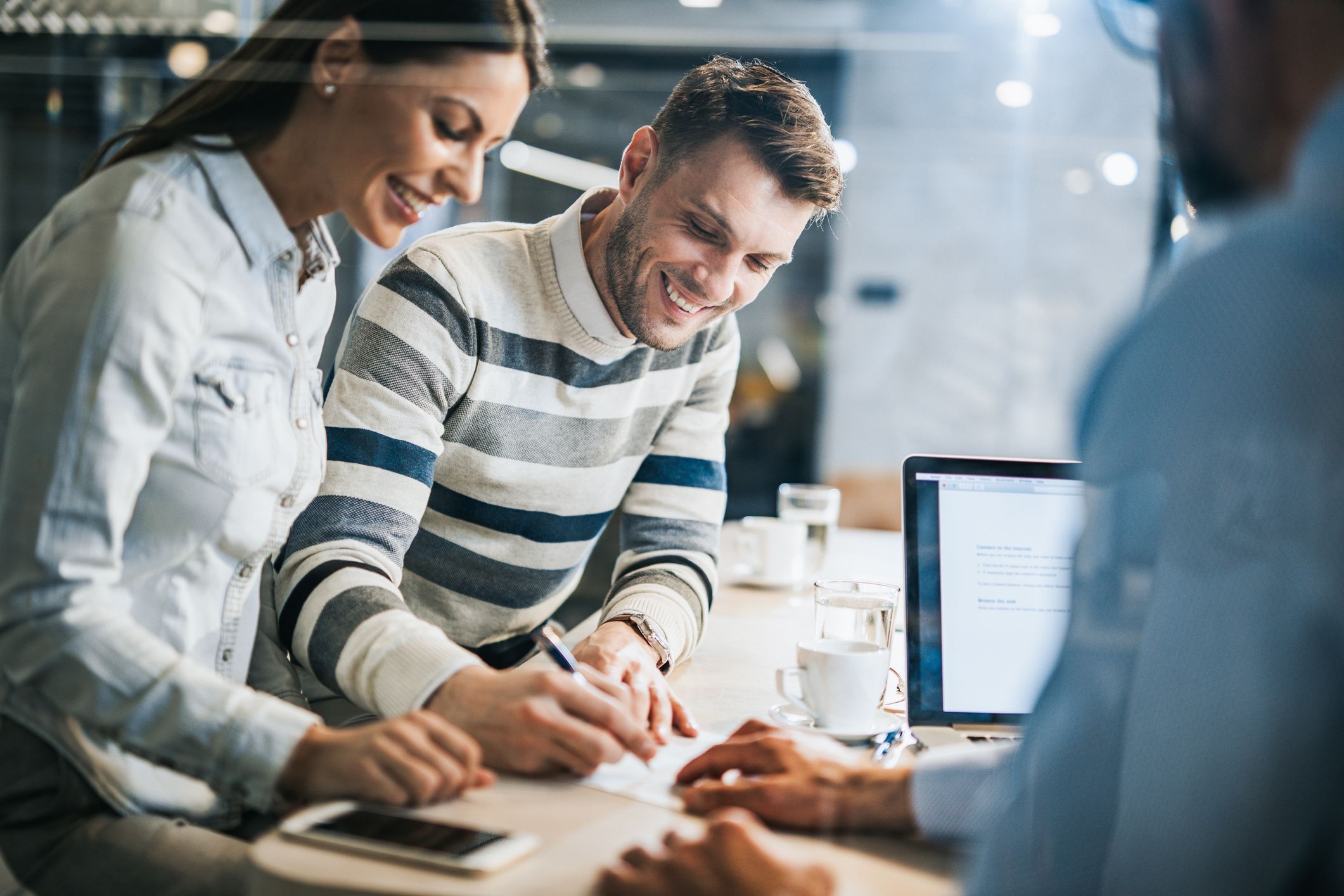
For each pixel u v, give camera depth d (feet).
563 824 2.27
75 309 2.43
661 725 3.00
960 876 1.98
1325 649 1.53
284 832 2.10
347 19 2.61
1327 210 1.56
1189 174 1.79
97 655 2.42
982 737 2.88
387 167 2.71
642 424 4.45
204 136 2.74
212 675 2.52
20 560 2.40
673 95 3.81
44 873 2.54
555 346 4.04
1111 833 1.75
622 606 3.87
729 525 6.75
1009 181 9.54
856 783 2.27
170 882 2.49
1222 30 1.68
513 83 2.71
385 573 3.28
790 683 3.06
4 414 2.59
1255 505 1.56
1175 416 1.65
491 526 4.20
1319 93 1.59
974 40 4.23
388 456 3.52
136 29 3.91
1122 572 1.79
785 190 3.68
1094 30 8.71
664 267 3.81
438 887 1.93
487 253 3.98
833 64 5.51
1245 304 1.58
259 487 2.86
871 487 8.43
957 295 10.04
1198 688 1.60
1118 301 1.94
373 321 3.68
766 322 13.87
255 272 2.80
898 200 10.12
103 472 2.42
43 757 2.59
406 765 2.30
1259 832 1.57
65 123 9.23
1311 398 1.51
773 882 1.95
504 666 4.48
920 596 2.99
